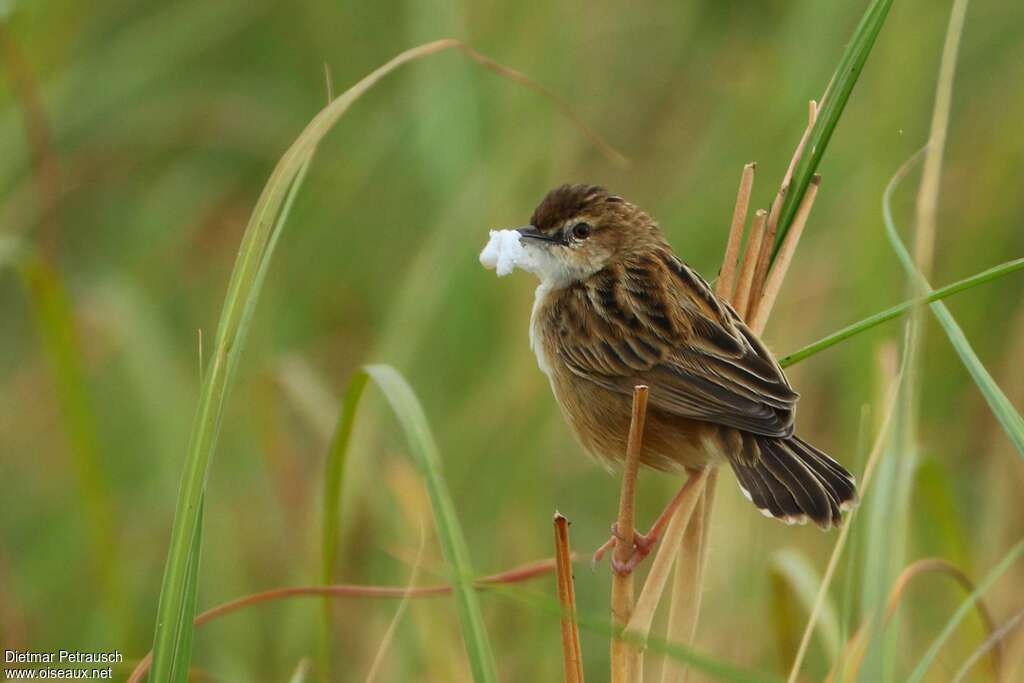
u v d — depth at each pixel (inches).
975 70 538.9
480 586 240.7
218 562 446.9
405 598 296.4
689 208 501.4
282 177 258.1
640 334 345.4
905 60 496.4
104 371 521.7
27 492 496.4
